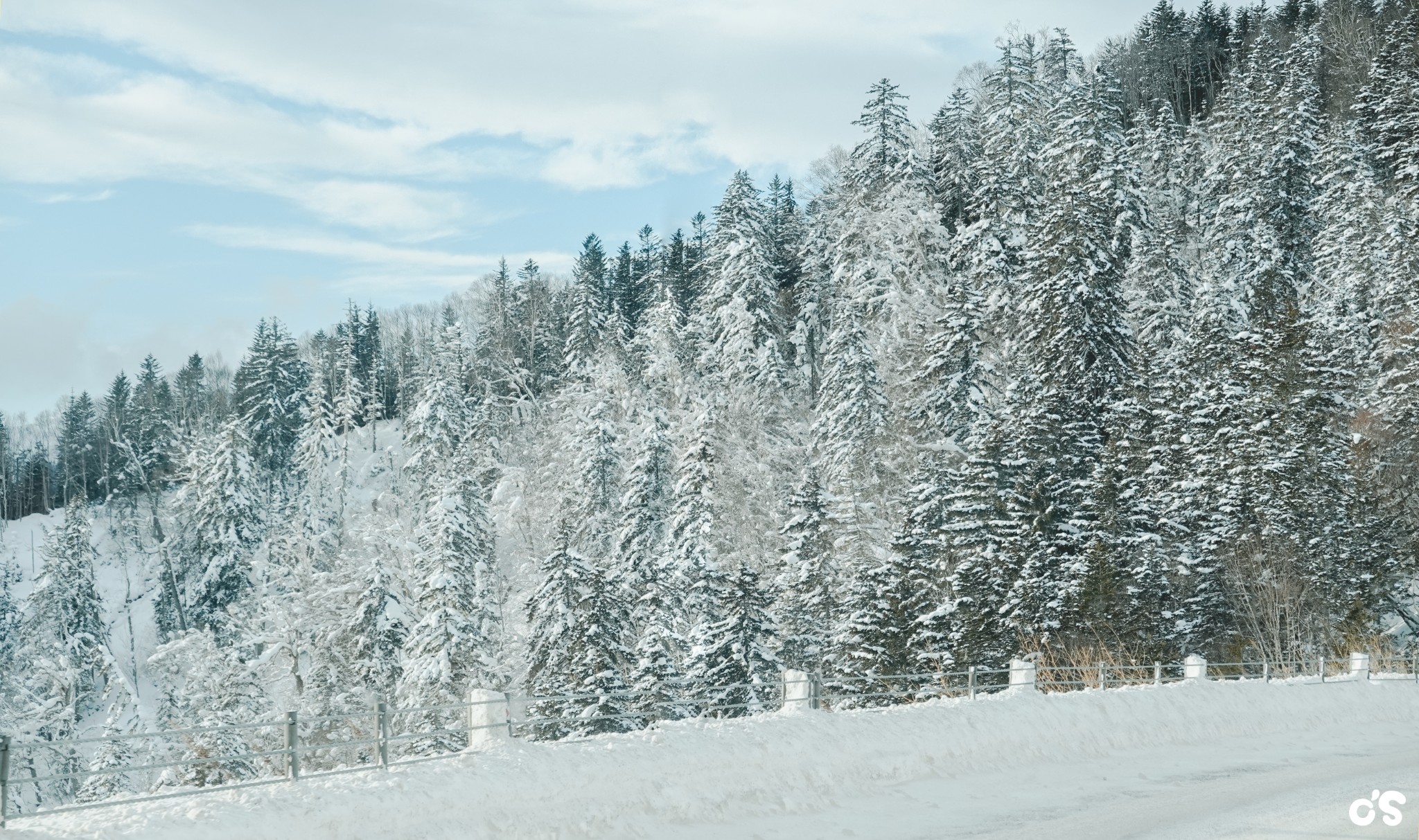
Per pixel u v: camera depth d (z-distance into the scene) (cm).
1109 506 3934
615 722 3072
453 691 3356
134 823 1143
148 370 13225
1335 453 4412
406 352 13175
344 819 1233
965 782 1767
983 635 3672
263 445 9888
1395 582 4628
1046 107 6925
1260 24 10281
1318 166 6731
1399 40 7738
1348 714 2673
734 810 1488
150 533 9200
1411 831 1466
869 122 6191
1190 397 4528
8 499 12938
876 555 4175
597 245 10862
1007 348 5156
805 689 1912
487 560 4500
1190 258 6794
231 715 3634
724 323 5919
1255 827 1481
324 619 4084
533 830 1321
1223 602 4153
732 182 6575
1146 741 2189
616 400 5594
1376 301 5400
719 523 4675
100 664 4606
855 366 4856
